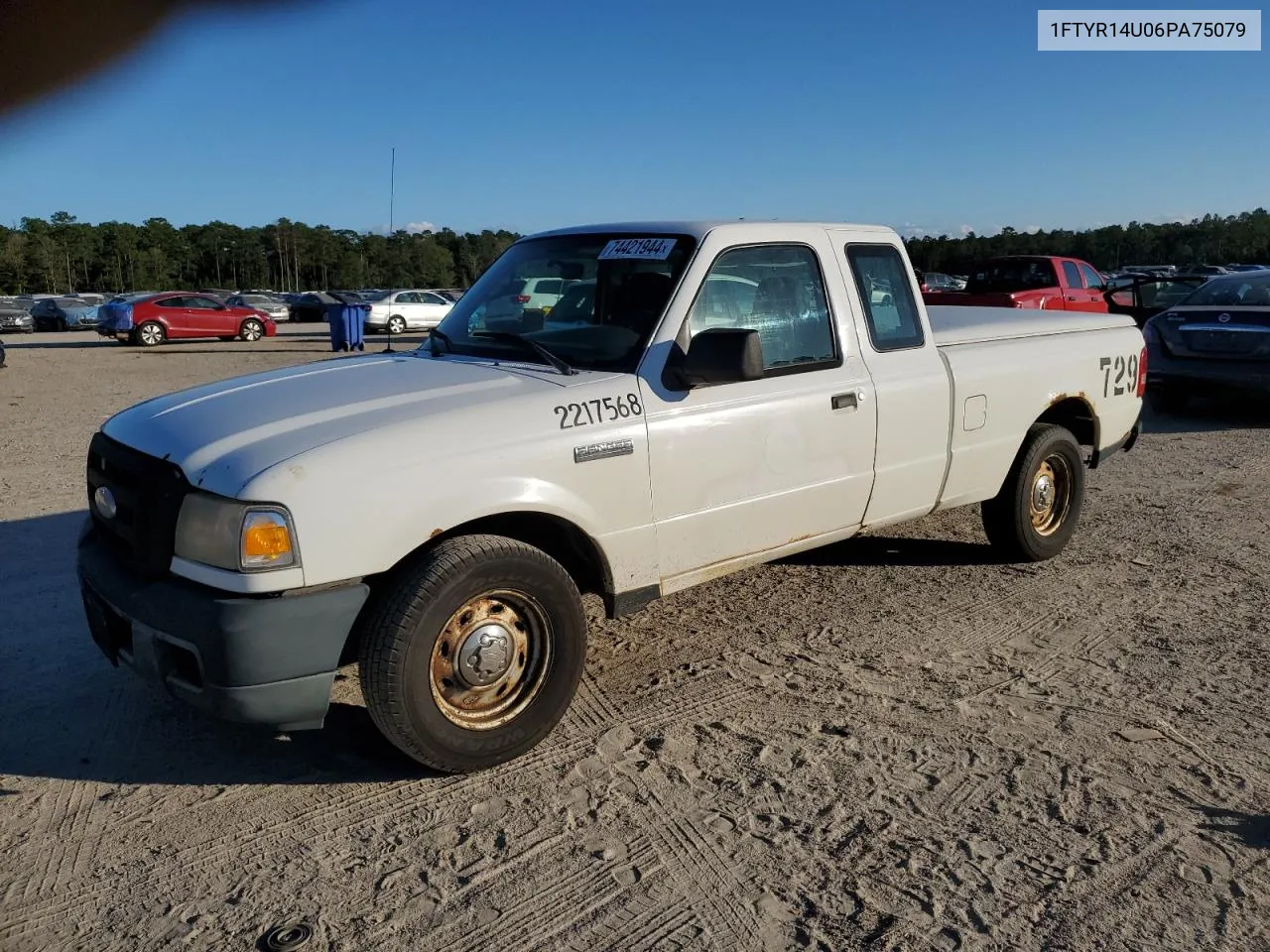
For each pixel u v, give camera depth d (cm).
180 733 381
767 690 418
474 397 360
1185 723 386
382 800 335
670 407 393
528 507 351
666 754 364
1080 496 596
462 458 338
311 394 368
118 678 428
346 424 335
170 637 314
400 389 370
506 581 342
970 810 325
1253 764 354
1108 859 298
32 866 298
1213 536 643
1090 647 463
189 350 2586
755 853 304
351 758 363
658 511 393
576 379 382
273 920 274
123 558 349
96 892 286
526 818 323
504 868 297
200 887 289
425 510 329
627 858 302
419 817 324
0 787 341
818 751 365
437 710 335
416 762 345
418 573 326
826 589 543
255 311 3044
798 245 447
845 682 425
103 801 334
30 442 1015
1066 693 413
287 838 313
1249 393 1038
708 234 417
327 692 319
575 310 426
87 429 1107
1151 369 1104
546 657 360
